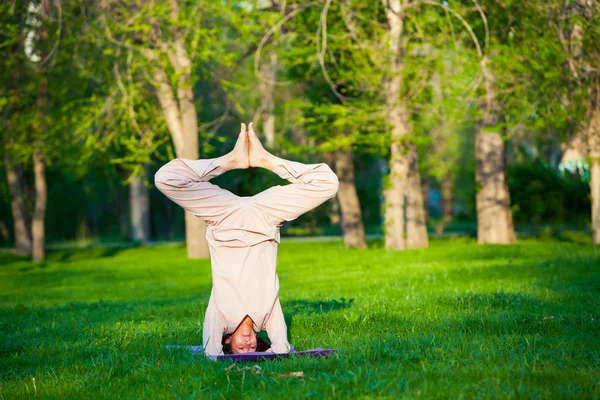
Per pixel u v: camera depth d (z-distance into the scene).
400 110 25.33
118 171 44.75
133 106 28.16
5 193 37.28
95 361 7.25
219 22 27.64
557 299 10.80
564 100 23.62
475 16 24.30
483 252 22.17
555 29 22.55
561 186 40.84
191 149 27.36
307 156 36.34
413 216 27.62
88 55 27.25
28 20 28.44
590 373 5.74
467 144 53.72
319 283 16.23
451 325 8.61
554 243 27.19
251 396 5.42
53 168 45.62
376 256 23.31
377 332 8.42
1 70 28.30
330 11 25.56
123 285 19.81
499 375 5.67
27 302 16.30
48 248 38.56
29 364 7.35
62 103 29.59
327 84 29.39
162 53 25.62
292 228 48.50
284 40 26.52
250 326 6.91
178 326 9.81
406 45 24.28
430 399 5.08
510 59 22.44
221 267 6.89
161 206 56.16
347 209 30.39
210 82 34.38
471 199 48.25
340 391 5.29
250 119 37.47
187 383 5.84
